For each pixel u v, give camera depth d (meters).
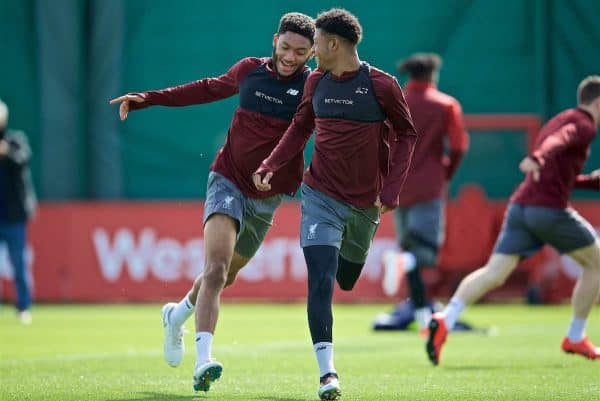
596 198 64.62
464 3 64.75
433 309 44.25
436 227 43.53
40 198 66.50
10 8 66.44
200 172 66.50
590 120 31.80
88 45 66.44
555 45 64.50
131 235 62.84
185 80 66.31
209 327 23.03
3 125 52.28
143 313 56.06
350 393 24.44
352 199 23.95
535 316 53.69
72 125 66.31
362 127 23.67
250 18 65.88
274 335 44.12
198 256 62.22
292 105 24.95
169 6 66.25
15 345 40.12
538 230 32.53
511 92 64.75
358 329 46.94
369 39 65.12
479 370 30.14
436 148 43.53
